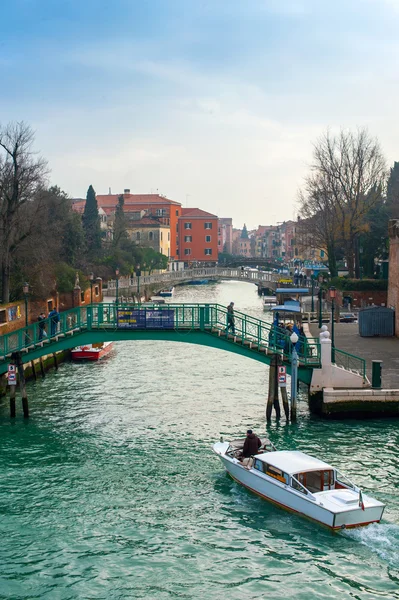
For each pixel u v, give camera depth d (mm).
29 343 29750
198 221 147500
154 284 95188
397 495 18703
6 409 29703
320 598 14031
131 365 41281
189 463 22281
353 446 23016
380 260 73125
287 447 23047
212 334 29109
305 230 71188
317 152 64812
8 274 41406
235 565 15422
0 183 42375
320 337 27156
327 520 16594
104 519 17922
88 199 98500
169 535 16969
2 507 18656
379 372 26438
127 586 14570
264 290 100500
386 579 14719
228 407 29906
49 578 14898
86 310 29891
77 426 26812
